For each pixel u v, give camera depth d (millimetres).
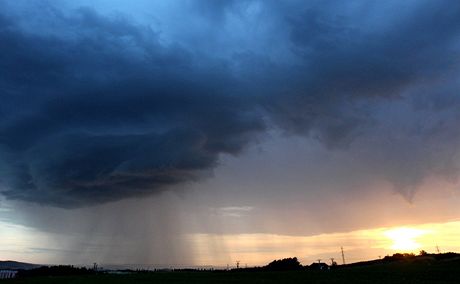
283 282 58875
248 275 74750
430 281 56250
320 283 56562
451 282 54875
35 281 66500
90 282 63281
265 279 64938
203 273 84500
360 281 57656
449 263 75250
